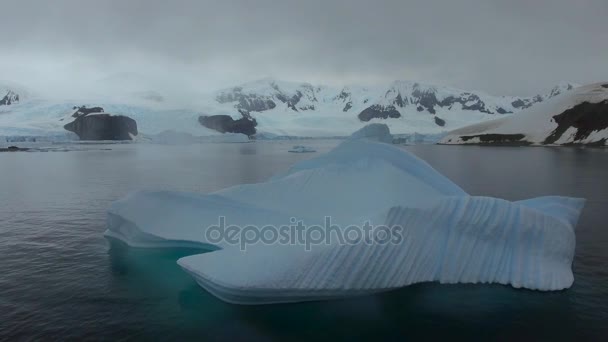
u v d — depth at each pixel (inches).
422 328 340.2
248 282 346.9
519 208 413.1
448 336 330.3
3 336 327.3
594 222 662.5
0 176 1382.9
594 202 842.2
